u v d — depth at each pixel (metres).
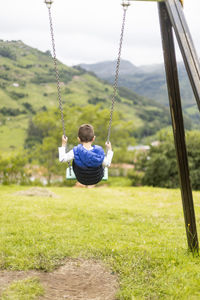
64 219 7.36
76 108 42.34
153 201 10.36
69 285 3.83
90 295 3.59
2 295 3.42
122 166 42.03
